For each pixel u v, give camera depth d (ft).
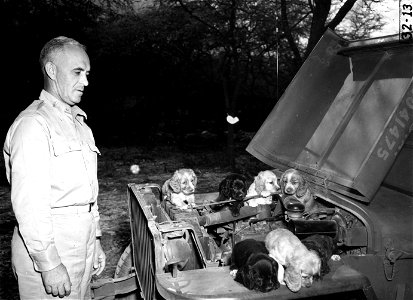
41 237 8.04
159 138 60.70
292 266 7.82
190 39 50.93
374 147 9.61
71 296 8.92
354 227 9.99
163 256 8.73
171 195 12.12
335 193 10.68
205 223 11.60
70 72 8.88
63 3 54.80
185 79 61.62
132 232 12.78
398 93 10.52
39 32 54.03
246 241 8.64
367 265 9.59
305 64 14.17
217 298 7.48
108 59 60.80
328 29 13.84
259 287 7.64
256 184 12.49
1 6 51.47
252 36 44.80
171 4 50.06
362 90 11.93
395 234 9.77
